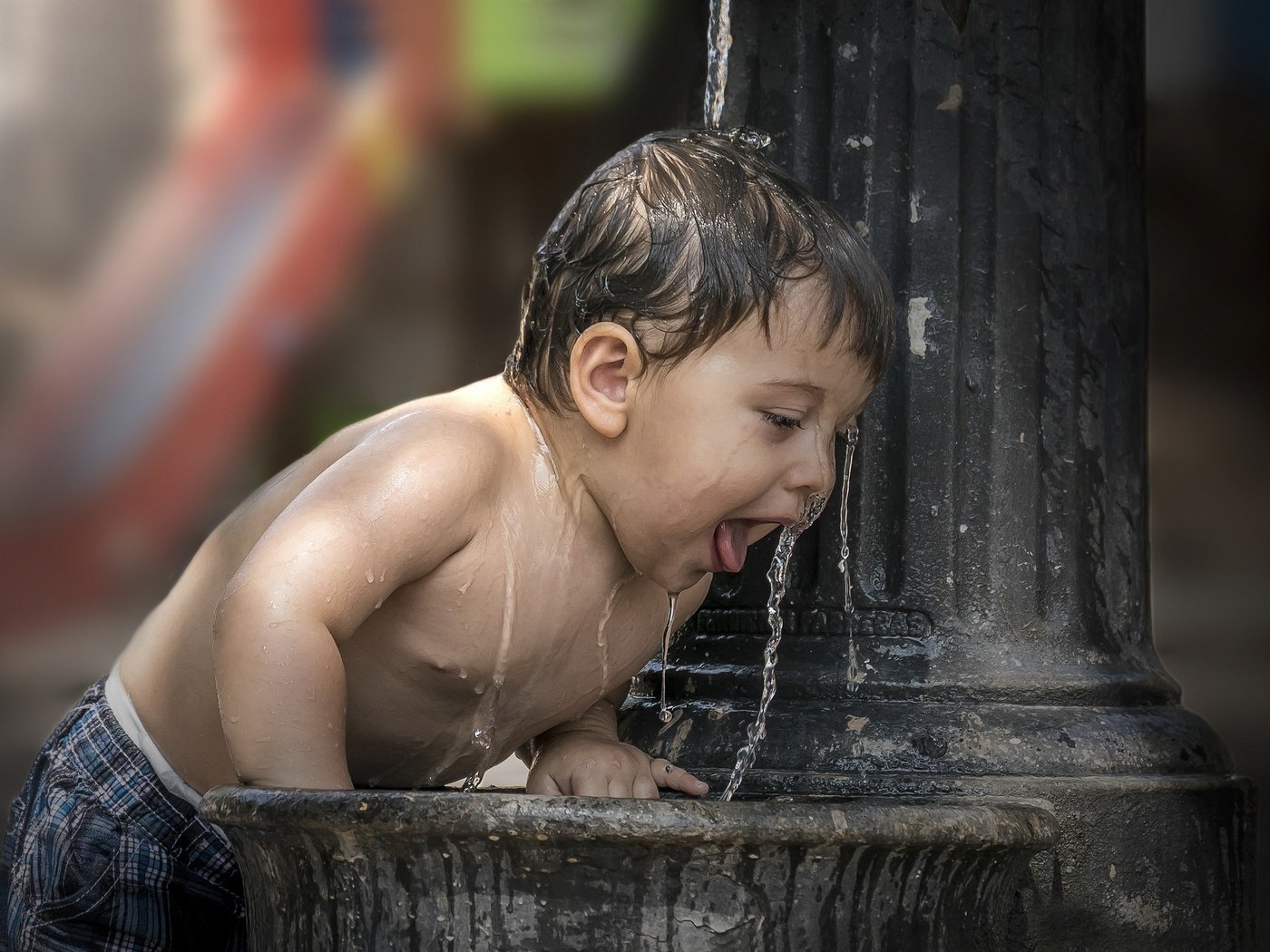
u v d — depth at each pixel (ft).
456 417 12.07
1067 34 15.52
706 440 11.28
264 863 9.73
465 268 48.85
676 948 8.78
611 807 8.62
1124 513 15.55
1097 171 15.65
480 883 8.87
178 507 46.88
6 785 35.96
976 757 13.80
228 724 10.47
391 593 11.81
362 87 48.60
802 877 8.93
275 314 47.85
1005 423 14.88
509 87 48.24
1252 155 44.47
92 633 44.75
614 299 11.50
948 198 14.99
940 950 9.63
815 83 15.31
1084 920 13.42
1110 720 14.35
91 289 47.78
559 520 12.26
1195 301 44.70
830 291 11.20
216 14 48.42
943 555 14.66
